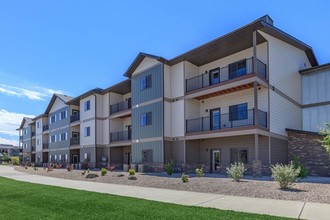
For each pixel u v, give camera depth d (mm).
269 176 17625
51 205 9562
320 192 10367
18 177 22219
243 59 21344
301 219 6918
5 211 8758
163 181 15430
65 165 40594
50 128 48062
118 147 33625
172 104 24172
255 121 17984
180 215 7547
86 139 36250
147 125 25188
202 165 22750
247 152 20391
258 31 19000
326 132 12102
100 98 35344
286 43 22078
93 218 7586
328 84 21844
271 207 8406
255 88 18172
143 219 7254
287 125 20969
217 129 20391
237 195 10758
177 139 23266
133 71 27484
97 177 19953
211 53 22188
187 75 23578
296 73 22984
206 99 23562
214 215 7457
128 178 17984
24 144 63719
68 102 40562
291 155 20219
